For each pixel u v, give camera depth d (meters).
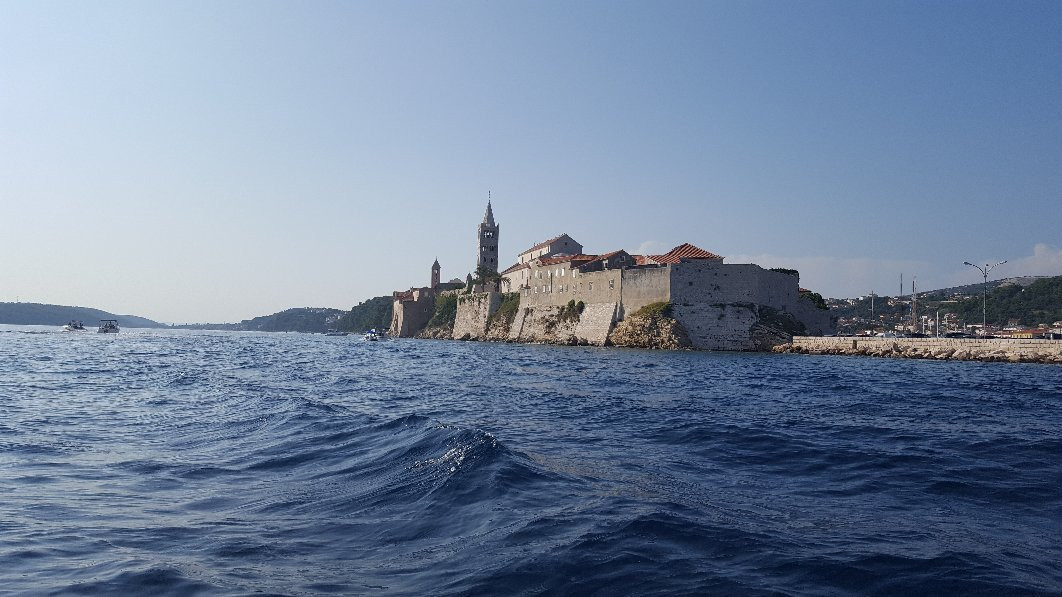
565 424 22.84
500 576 8.05
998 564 8.83
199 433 19.67
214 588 7.72
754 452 17.39
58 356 68.75
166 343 121.50
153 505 11.59
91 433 19.70
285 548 9.25
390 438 17.61
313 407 25.14
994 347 83.19
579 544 9.15
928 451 17.61
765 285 111.50
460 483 12.44
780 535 9.93
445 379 46.25
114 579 7.96
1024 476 14.53
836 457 16.72
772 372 56.88
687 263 112.88
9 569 8.25
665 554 8.88
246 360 68.81
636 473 14.45
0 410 25.06
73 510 11.17
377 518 10.68
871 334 130.75
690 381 45.78
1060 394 37.25
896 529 10.45
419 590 7.68
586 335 127.88
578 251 157.38
